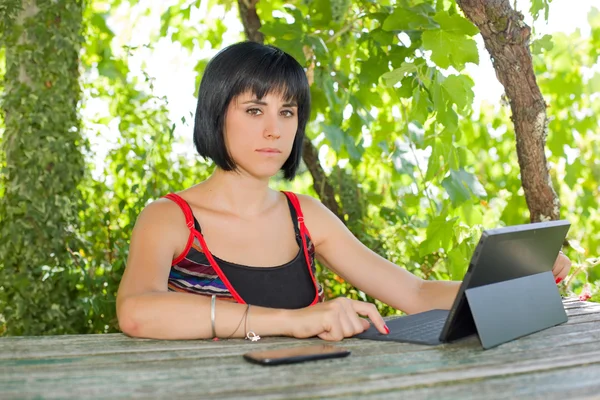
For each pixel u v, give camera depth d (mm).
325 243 2059
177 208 1833
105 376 1089
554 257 1634
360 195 3633
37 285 3084
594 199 4207
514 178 3988
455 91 2621
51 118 3150
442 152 2953
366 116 3348
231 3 3828
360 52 3223
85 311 3018
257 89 1782
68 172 3205
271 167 1826
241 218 1882
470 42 2539
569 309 1862
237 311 1487
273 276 1859
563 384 1027
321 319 1461
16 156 3129
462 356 1257
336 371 1120
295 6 3562
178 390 994
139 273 1684
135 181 3654
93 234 3359
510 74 2428
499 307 1408
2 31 3137
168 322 1474
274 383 1034
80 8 3285
